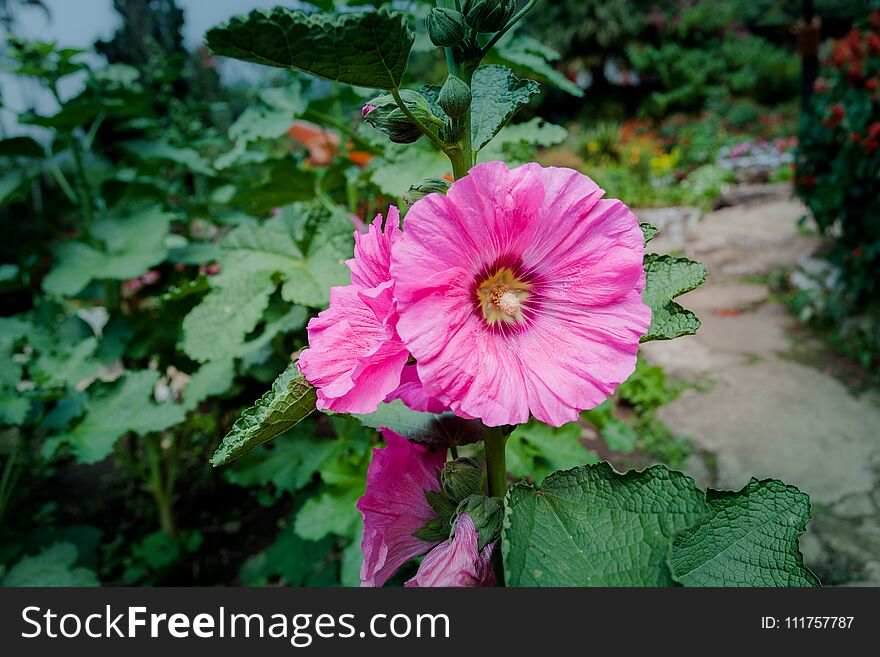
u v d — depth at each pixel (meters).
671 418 3.99
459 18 0.70
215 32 0.58
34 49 2.51
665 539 0.62
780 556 0.71
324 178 2.34
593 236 0.66
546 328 0.67
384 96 0.72
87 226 2.73
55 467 3.79
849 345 4.70
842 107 4.58
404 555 0.83
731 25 15.33
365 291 0.66
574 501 0.66
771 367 4.57
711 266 6.99
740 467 3.44
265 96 2.15
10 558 2.45
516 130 1.87
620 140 12.06
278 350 2.64
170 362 2.98
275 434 0.74
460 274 0.64
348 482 2.05
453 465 0.79
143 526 3.18
